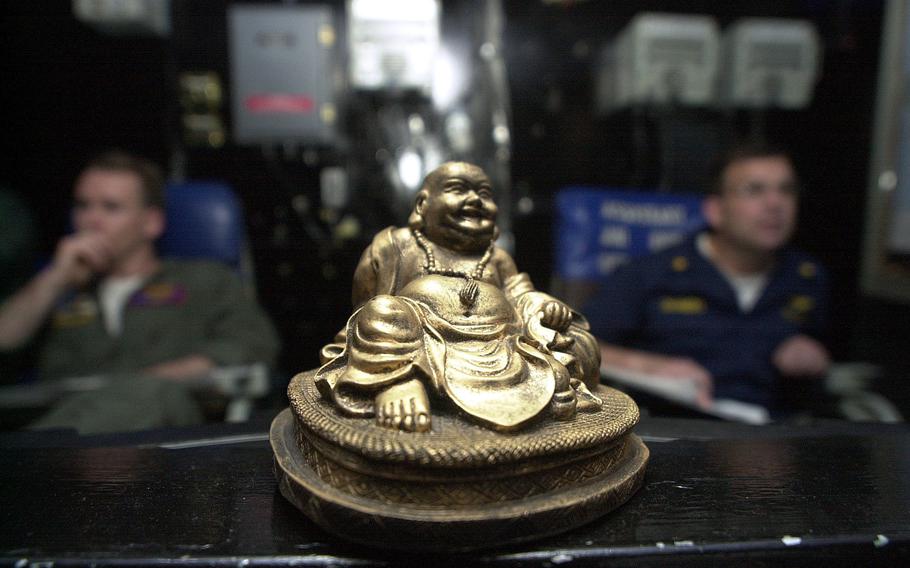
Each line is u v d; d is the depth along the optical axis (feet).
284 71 8.33
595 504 2.26
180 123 8.86
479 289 2.77
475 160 9.21
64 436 3.49
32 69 8.16
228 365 5.90
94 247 6.07
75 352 6.18
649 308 7.00
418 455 2.01
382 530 2.04
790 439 3.36
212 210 7.20
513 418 2.20
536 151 9.43
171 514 2.39
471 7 9.13
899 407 8.55
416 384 2.31
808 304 7.15
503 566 2.09
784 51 8.52
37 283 5.92
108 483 2.69
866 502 2.52
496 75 9.05
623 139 9.42
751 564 2.16
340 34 9.16
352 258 9.37
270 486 2.67
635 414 2.59
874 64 8.95
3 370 6.07
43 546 2.14
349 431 2.16
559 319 2.83
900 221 8.89
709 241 7.30
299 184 9.22
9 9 7.88
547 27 9.18
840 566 2.20
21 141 8.24
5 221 7.15
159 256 7.09
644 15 9.25
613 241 7.74
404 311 2.48
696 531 2.27
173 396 4.94
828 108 9.36
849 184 9.37
